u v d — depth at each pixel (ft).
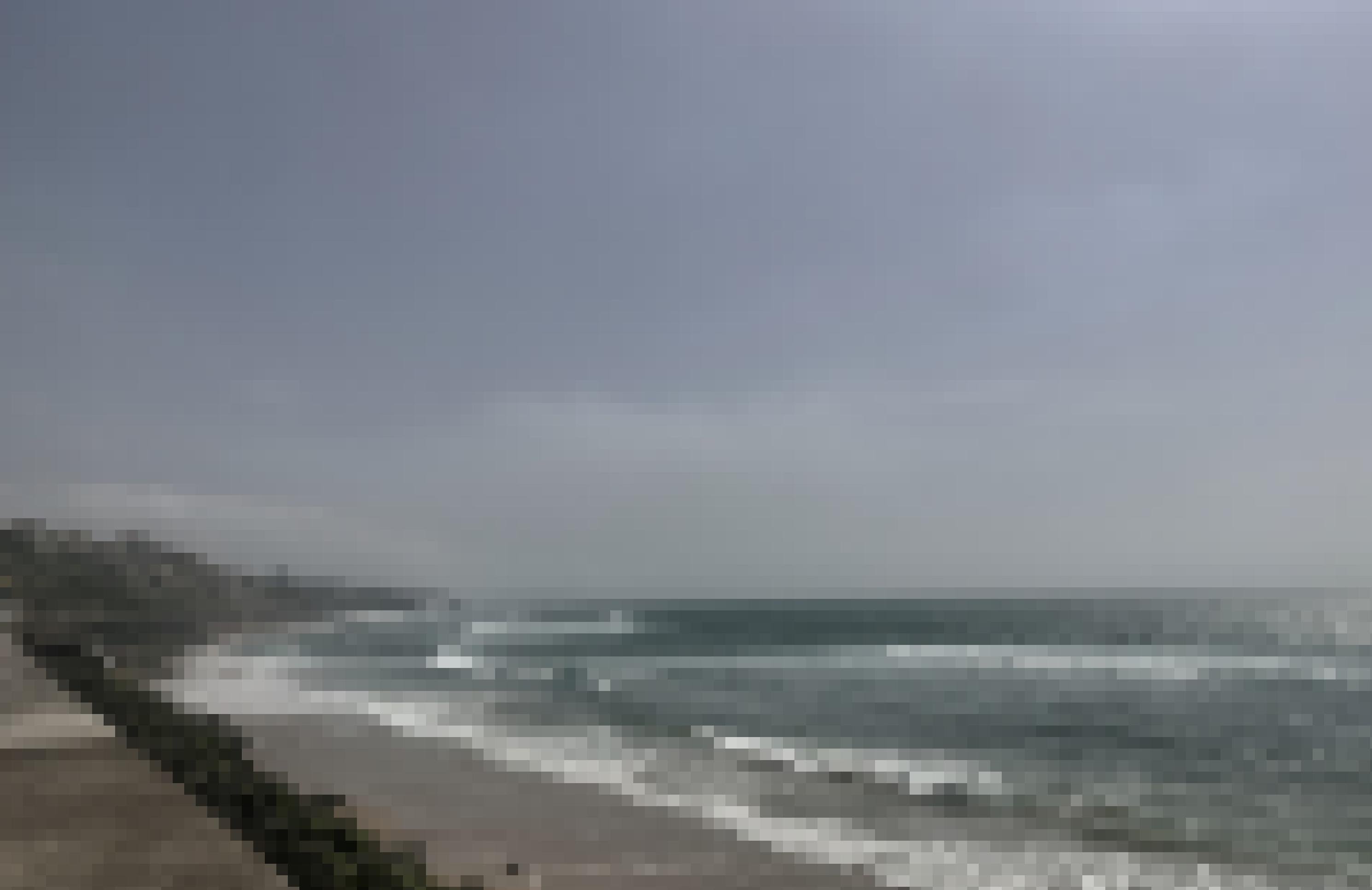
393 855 32.73
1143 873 42.83
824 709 126.72
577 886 38.45
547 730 91.97
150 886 28.94
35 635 146.10
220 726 63.46
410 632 404.98
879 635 376.07
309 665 194.70
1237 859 46.29
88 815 37.24
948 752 88.02
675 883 39.14
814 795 58.90
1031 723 114.42
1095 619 517.96
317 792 57.06
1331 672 203.62
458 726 92.58
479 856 42.78
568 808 53.98
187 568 528.63
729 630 426.51
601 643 322.75
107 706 65.51
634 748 79.51
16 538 415.23
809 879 40.24
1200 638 345.51
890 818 52.54
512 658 232.53
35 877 29.73
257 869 30.66
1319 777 75.66
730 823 50.49
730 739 88.79
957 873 41.93
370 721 95.20
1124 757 86.07
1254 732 107.14
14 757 49.34
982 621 489.26
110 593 398.42
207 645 269.44
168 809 38.32
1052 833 49.80
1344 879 42.93
